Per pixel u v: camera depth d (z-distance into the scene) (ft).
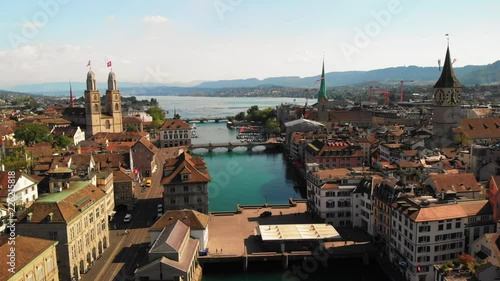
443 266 308.60
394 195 415.85
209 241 456.45
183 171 508.94
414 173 528.22
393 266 403.13
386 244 424.05
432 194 436.76
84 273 379.55
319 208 507.30
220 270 416.26
